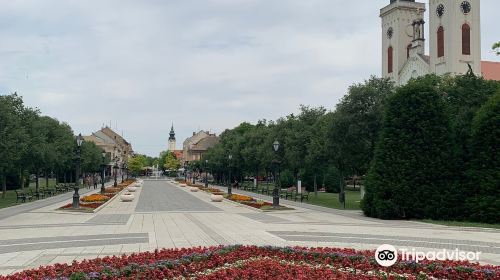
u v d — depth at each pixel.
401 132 28.62
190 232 20.92
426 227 23.42
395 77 92.69
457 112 30.02
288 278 10.47
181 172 195.50
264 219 27.41
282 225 24.03
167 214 30.59
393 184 27.94
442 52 82.88
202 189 71.06
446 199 27.36
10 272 12.34
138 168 177.25
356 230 21.92
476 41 81.81
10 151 34.97
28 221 25.89
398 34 92.69
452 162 27.88
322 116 50.22
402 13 92.81
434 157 27.97
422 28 87.44
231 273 11.05
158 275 10.93
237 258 12.98
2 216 28.80
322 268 11.67
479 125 26.91
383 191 28.17
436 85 34.06
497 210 25.06
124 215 29.72
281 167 59.75
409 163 27.95
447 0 81.94
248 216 29.38
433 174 27.75
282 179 76.25
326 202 43.97
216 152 94.25
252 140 74.69
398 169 28.12
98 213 31.08
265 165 62.47
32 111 50.22
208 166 102.19
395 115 29.28
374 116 35.66
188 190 71.50
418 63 86.19
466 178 27.28
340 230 21.88
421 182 27.78
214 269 11.88
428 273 11.17
